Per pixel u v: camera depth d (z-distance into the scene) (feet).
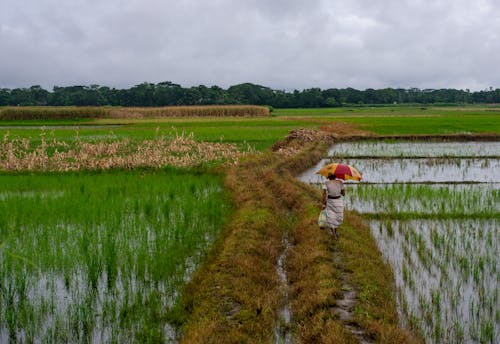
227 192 50.52
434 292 26.07
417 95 639.76
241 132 131.85
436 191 53.98
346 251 29.94
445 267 29.86
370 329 20.35
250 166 65.98
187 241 33.27
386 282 26.55
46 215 39.06
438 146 105.40
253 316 22.35
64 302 24.49
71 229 35.40
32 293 25.34
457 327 21.97
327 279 25.32
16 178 59.52
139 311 23.56
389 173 69.92
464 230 38.70
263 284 26.66
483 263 30.07
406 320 22.79
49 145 95.81
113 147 84.12
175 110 266.98
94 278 26.16
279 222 39.09
